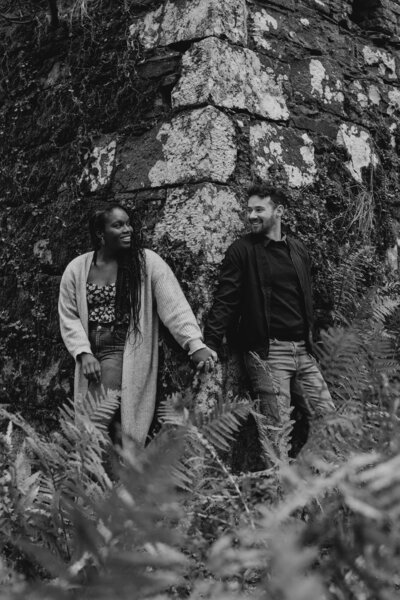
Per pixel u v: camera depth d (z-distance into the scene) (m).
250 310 3.77
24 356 4.57
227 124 4.05
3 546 1.22
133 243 3.65
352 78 4.96
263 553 0.89
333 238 4.55
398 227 5.15
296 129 4.49
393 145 5.20
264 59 4.35
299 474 1.11
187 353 3.79
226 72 4.08
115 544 0.89
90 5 4.58
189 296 3.84
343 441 1.29
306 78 4.61
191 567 1.06
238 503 1.32
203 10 4.07
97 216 3.66
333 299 4.37
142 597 0.89
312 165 4.53
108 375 3.57
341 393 1.42
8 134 4.91
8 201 4.84
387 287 4.56
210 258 3.87
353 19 5.27
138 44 4.30
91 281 3.70
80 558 0.95
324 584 0.93
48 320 4.48
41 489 1.41
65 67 4.67
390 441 1.20
